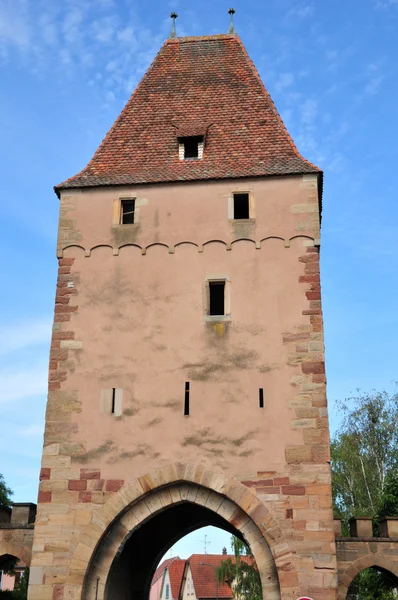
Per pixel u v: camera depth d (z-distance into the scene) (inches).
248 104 861.2
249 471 641.6
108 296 724.7
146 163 807.1
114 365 696.4
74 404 684.1
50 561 627.8
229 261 724.7
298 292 703.1
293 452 643.5
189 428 663.8
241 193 755.4
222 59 926.4
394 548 679.7
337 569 659.4
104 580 631.8
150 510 650.2
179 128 834.8
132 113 873.5
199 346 694.5
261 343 687.7
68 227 757.3
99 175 793.6
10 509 793.6
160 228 746.8
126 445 663.8
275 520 621.0
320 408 655.8
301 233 726.5
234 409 666.2
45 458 664.4
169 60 936.3
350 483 1439.5
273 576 612.4
